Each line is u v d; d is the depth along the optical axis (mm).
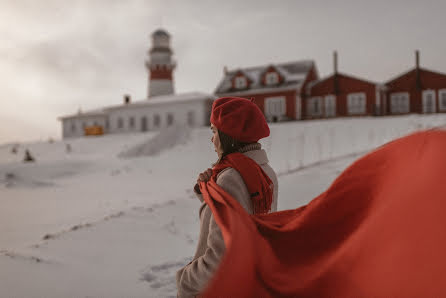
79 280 3080
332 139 22688
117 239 4340
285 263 991
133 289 2977
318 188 7496
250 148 1576
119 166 21094
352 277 783
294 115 39625
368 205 880
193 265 1295
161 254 3920
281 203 6473
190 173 18188
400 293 659
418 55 37156
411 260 650
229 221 1005
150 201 8953
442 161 656
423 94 36906
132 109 47625
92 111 57062
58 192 11477
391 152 843
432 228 632
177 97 47625
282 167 15898
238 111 1533
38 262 3395
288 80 41812
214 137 1645
